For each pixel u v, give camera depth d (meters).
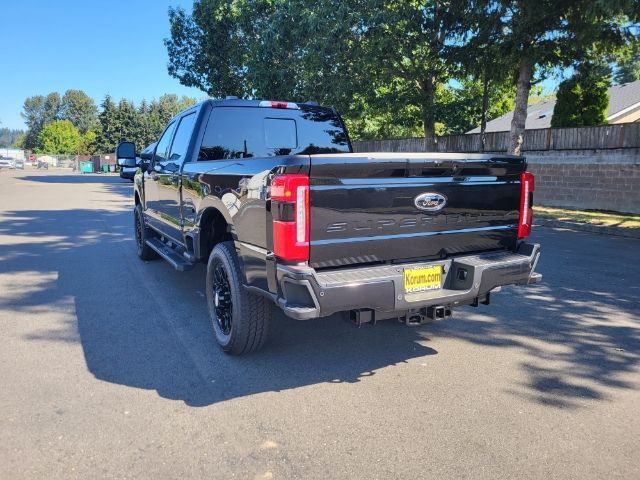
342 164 3.30
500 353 4.40
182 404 3.45
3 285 6.48
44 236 10.27
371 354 4.36
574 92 17.58
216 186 4.28
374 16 15.62
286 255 3.26
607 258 8.45
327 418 3.28
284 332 4.88
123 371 3.96
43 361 4.14
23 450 2.89
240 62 26.31
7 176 40.06
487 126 31.02
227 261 4.07
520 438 3.07
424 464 2.79
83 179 35.38
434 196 3.79
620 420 3.29
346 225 3.43
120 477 2.66
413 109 20.94
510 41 13.55
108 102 75.81
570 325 5.13
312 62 18.70
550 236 10.99
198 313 5.39
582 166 16.00
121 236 10.31
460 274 3.86
